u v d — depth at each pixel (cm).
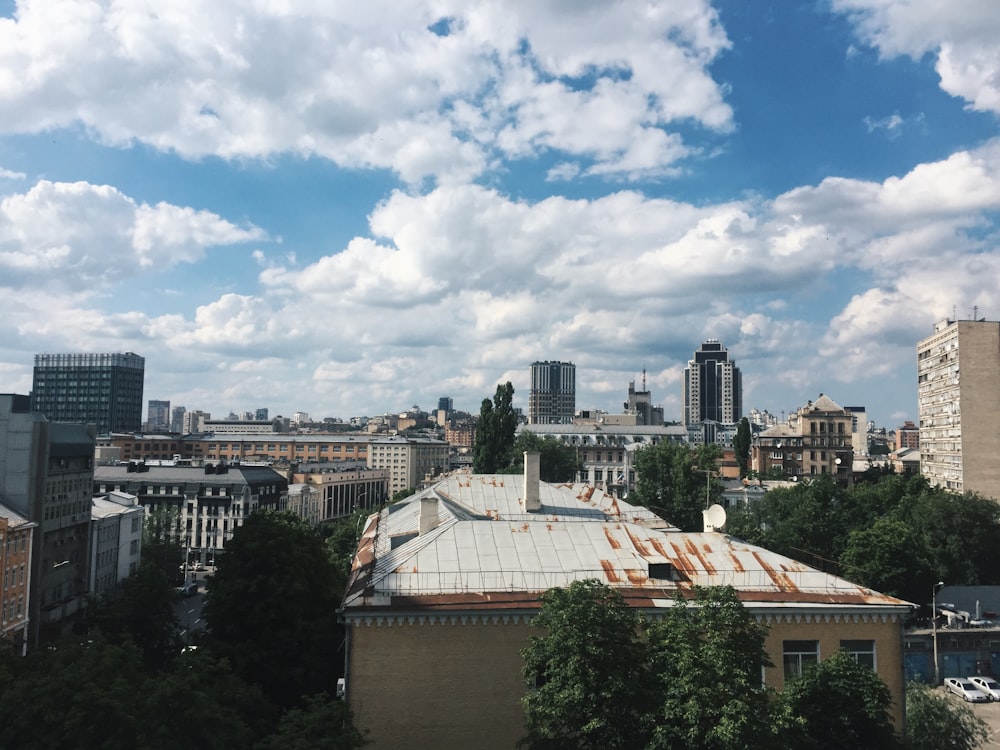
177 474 15725
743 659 2519
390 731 3219
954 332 13150
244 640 4197
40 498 8138
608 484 17512
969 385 12862
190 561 15300
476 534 3838
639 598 3459
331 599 4534
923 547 9262
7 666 2755
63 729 2270
